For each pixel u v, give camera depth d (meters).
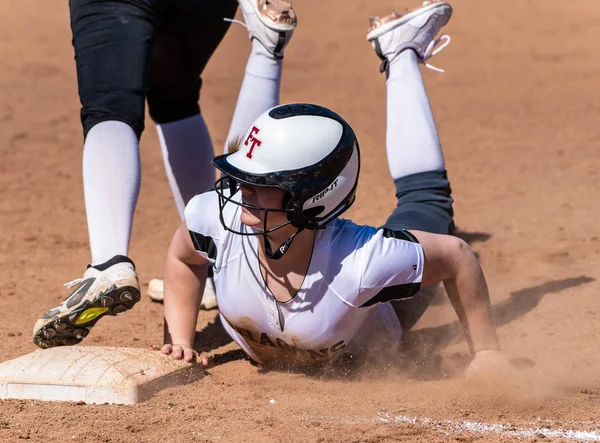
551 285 24.77
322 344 16.89
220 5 22.28
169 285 18.25
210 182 24.91
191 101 24.33
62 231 33.28
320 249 16.03
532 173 39.38
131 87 19.42
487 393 16.52
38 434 14.67
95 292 16.89
